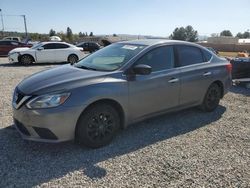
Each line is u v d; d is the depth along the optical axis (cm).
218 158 445
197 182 378
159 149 469
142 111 513
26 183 366
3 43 2453
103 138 468
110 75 475
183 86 571
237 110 697
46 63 1878
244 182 382
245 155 459
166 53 556
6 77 1145
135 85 493
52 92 423
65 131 428
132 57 507
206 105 647
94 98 441
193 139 514
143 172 398
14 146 464
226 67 673
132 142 492
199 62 620
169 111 564
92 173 392
